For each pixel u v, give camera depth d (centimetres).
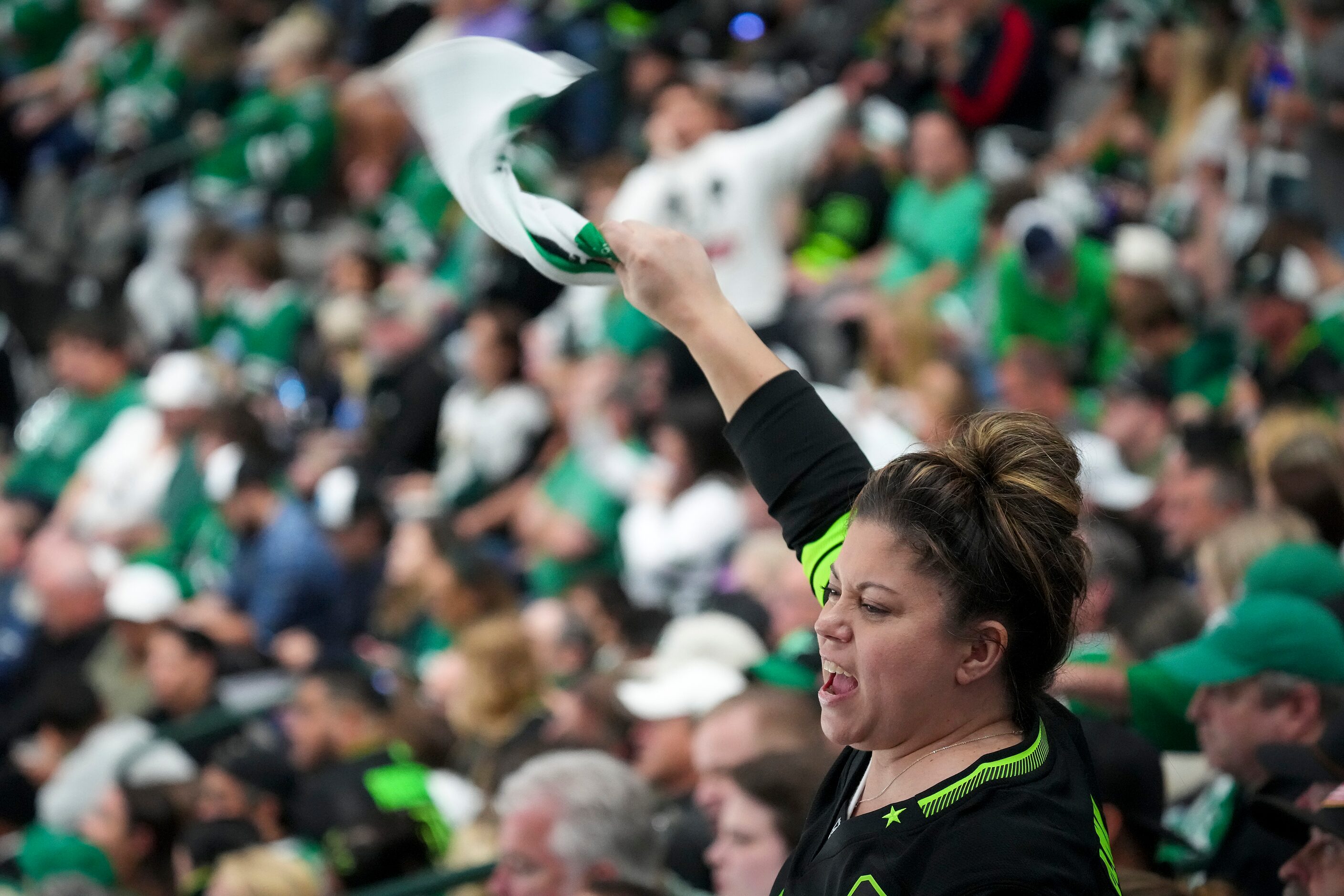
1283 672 718
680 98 1955
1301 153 1727
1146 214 1914
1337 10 1731
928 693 388
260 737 1470
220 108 3019
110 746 1402
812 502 466
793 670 966
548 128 2558
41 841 1221
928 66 2188
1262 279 1494
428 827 1112
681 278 483
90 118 3122
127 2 3181
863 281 1934
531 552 1811
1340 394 1398
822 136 1855
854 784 413
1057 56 2202
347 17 3030
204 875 1108
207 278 2466
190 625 1634
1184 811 894
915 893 370
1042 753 391
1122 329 1644
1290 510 1045
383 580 1786
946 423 447
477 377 2014
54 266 2772
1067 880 366
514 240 476
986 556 383
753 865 771
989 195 1825
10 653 1852
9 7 3403
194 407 2016
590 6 2647
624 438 1770
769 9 2547
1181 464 1256
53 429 2156
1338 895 577
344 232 2569
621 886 774
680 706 1099
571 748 1079
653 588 1599
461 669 1337
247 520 1869
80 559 1698
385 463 2081
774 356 482
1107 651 911
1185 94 1952
